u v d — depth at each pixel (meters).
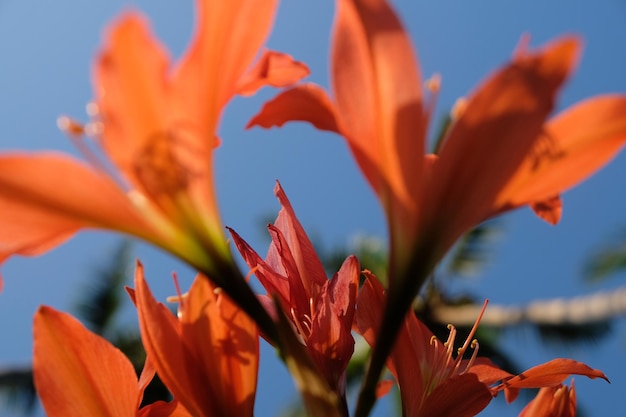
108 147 0.75
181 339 0.84
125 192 0.77
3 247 0.77
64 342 0.86
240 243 0.90
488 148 0.78
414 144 0.78
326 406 0.78
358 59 0.78
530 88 0.77
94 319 6.71
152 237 0.78
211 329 0.84
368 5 0.78
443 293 6.99
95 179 0.76
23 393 6.91
